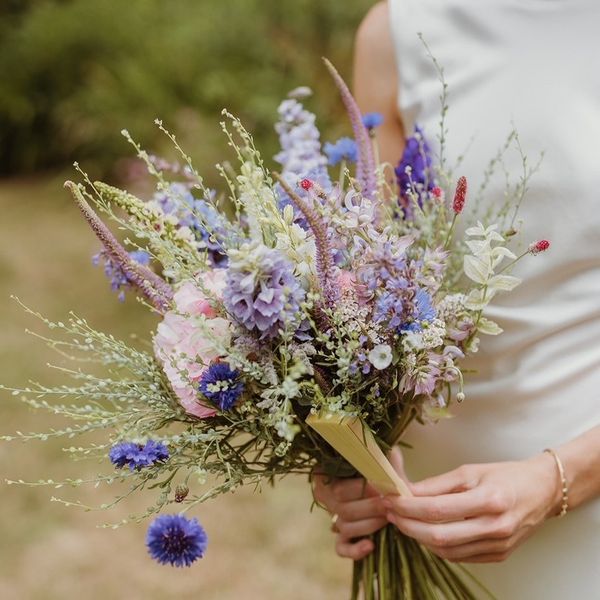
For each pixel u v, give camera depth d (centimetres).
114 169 661
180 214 123
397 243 108
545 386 132
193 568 292
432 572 134
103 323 462
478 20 140
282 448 111
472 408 139
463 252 128
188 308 111
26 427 367
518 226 132
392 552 134
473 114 139
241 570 289
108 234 112
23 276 527
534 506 120
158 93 602
